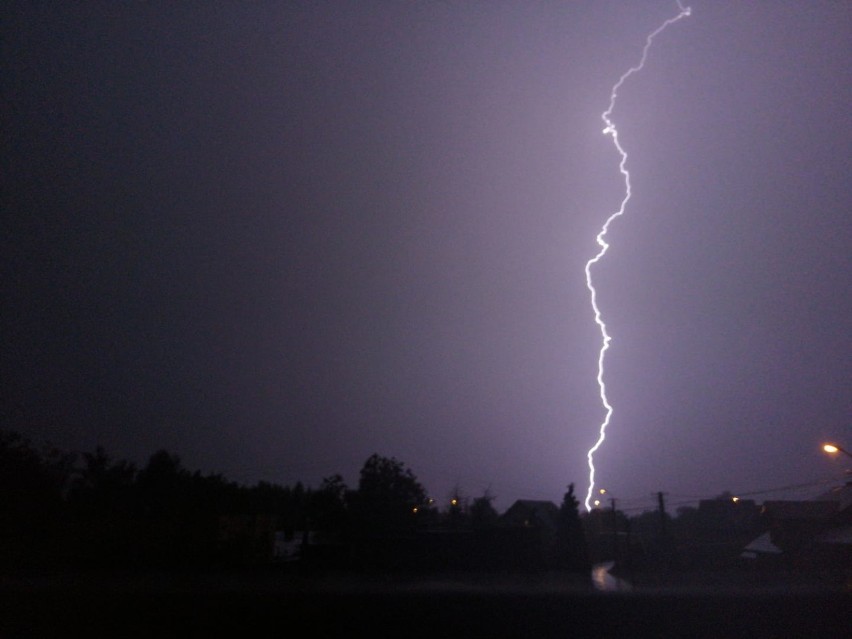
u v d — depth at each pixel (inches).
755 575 682.8
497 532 855.1
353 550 824.9
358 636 435.8
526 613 447.8
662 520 1114.7
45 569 637.9
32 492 876.0
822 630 445.4
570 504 1107.9
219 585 502.3
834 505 1139.9
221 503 1012.5
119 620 427.2
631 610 455.2
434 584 570.9
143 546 767.7
